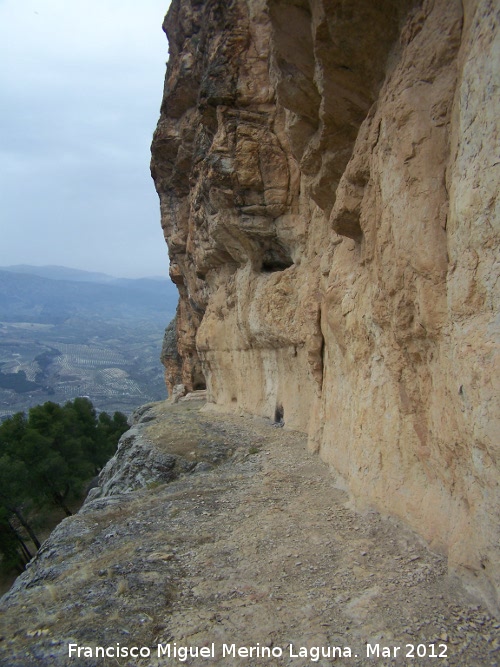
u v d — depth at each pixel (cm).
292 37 721
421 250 509
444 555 534
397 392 647
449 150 488
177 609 520
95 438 3172
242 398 1856
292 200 1452
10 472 2188
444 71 496
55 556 757
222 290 1984
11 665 459
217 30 1672
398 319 577
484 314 407
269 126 1455
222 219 1593
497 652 387
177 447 1410
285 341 1455
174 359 3738
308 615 475
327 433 1032
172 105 2361
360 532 653
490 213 391
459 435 471
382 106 610
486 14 400
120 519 871
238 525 755
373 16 588
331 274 932
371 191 677
